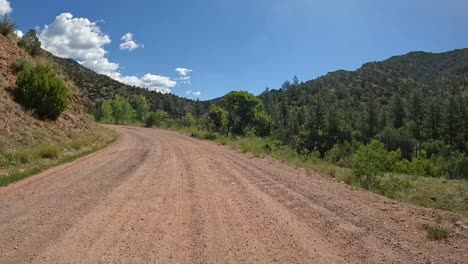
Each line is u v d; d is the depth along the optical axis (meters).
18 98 17.34
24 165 11.11
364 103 159.38
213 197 7.62
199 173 10.81
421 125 105.50
